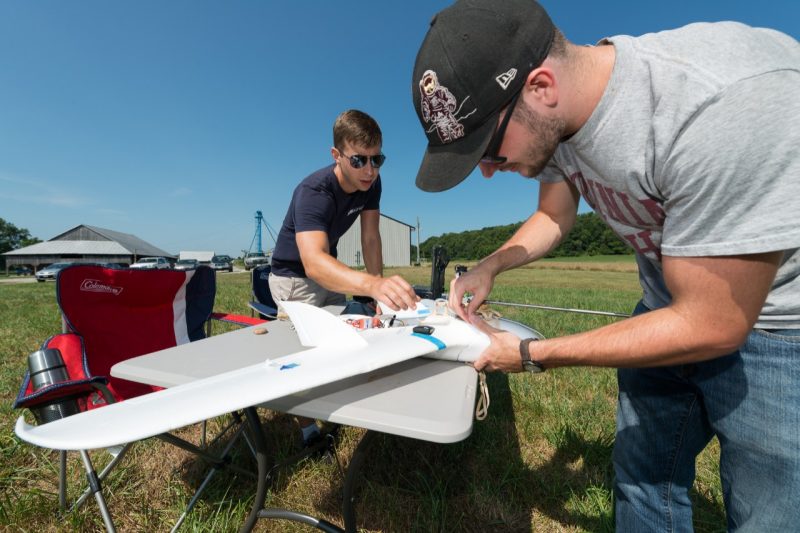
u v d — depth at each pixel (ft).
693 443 3.53
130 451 6.08
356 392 3.11
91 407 5.54
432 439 2.45
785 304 2.47
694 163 2.04
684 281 2.27
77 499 5.02
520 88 2.45
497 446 6.48
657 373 3.48
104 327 5.99
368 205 8.39
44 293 35.22
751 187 1.91
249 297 25.45
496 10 2.43
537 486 5.51
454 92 2.54
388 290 4.49
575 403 7.93
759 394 2.62
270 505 5.16
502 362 3.33
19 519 4.69
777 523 2.64
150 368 3.67
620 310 21.03
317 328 4.19
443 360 3.90
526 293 31.27
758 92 1.89
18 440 6.05
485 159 2.89
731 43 2.11
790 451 2.52
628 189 2.64
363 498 5.28
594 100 2.52
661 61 2.25
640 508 3.75
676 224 2.27
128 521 4.87
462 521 4.93
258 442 3.66
